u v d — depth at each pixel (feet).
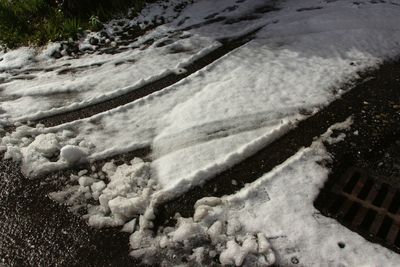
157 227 9.12
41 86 14.11
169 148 11.05
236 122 11.65
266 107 12.07
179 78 13.82
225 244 8.59
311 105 12.08
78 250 8.84
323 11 16.98
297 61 14.02
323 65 13.75
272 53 14.57
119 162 10.85
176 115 12.13
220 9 17.85
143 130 11.75
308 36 15.33
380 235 8.96
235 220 8.98
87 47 16.06
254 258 8.31
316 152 10.57
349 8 17.02
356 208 9.53
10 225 9.52
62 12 17.93
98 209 9.64
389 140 11.09
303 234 8.66
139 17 17.52
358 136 11.08
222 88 12.98
